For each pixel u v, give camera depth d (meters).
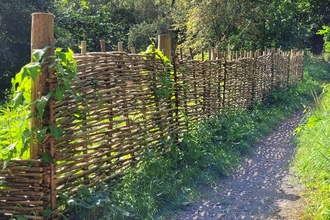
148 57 5.22
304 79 15.88
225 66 7.97
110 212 3.82
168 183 4.73
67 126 3.72
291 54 13.95
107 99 4.30
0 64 14.54
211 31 19.00
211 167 5.55
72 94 3.58
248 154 6.45
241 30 18.67
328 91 8.77
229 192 4.86
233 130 7.03
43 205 3.54
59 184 3.71
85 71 3.99
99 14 17.84
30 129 3.48
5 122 4.15
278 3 20.84
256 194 4.78
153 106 5.35
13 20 13.99
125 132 4.68
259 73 10.31
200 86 6.91
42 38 3.49
